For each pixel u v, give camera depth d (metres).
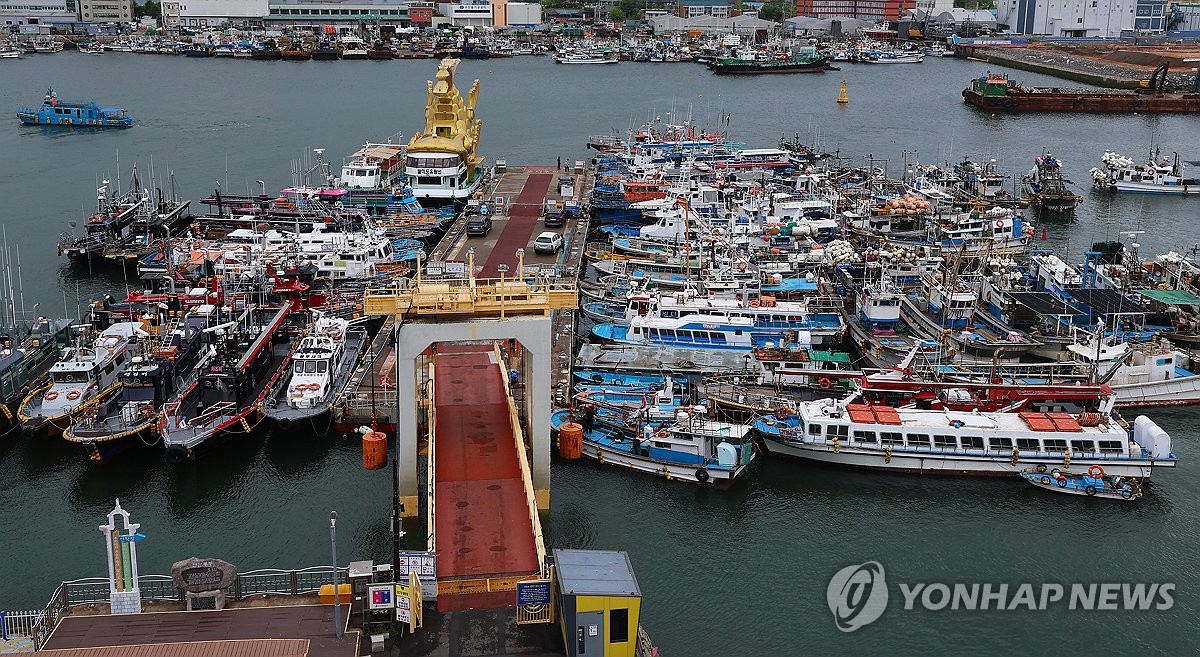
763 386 102.06
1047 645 70.81
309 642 55.44
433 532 63.56
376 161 187.62
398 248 150.75
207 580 57.88
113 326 107.06
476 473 74.25
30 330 108.38
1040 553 80.44
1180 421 101.62
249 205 171.38
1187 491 88.69
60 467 91.31
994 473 89.31
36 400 97.94
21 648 55.97
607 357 107.56
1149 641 71.19
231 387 97.31
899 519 84.38
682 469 87.81
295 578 60.44
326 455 93.00
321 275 134.75
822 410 91.25
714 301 116.38
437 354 100.31
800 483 89.25
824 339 114.81
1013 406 94.75
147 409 93.38
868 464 90.31
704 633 71.25
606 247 154.88
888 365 107.56
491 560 62.53
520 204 179.62
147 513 84.25
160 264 142.25
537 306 78.06
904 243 152.12
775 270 133.00
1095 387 94.75
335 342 106.69
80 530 82.12
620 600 52.12
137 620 57.41
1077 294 124.38
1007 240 157.62
